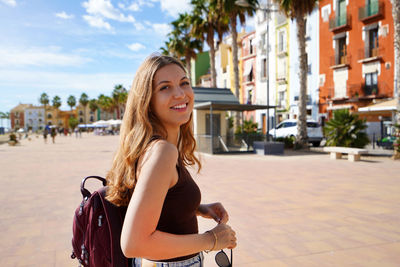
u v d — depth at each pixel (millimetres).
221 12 21578
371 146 17562
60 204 5520
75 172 9383
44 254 3348
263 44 33531
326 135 14344
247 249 3365
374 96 21500
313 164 10539
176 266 1121
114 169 1141
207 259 3162
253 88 36000
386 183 6965
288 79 29969
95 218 1098
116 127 67938
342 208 4941
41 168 10359
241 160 12141
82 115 109188
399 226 4051
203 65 51344
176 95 1105
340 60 24688
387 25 20891
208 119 17594
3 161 12688
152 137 1030
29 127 107688
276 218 4449
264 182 7246
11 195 6258
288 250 3322
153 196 891
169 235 940
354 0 23141
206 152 15578
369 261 3031
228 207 5055
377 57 21234
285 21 30000
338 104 24734
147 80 1089
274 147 14406
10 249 3488
